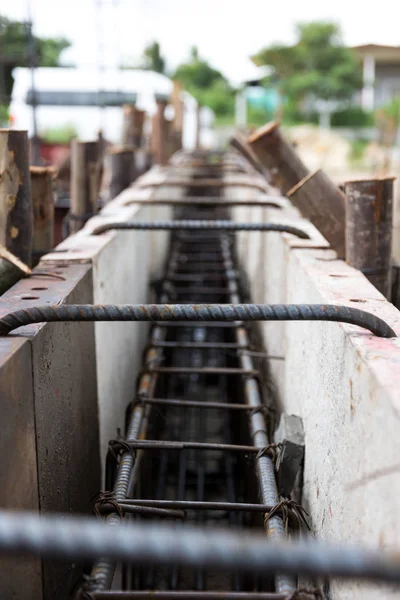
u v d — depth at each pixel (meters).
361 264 4.21
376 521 2.19
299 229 4.98
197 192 15.68
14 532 1.44
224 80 53.47
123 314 2.67
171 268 9.20
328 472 3.06
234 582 4.55
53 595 2.92
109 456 3.67
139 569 4.59
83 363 3.90
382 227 4.17
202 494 5.83
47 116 19.95
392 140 30.55
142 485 5.07
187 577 5.09
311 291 3.77
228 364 7.50
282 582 2.61
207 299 9.90
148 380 5.05
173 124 18.30
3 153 4.11
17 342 2.61
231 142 8.67
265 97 44.53
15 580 2.39
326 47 41.12
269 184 8.77
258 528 4.43
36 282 3.71
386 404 2.14
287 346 4.81
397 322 2.94
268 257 6.38
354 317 2.72
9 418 2.42
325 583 2.95
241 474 5.85
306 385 3.85
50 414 3.03
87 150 6.51
